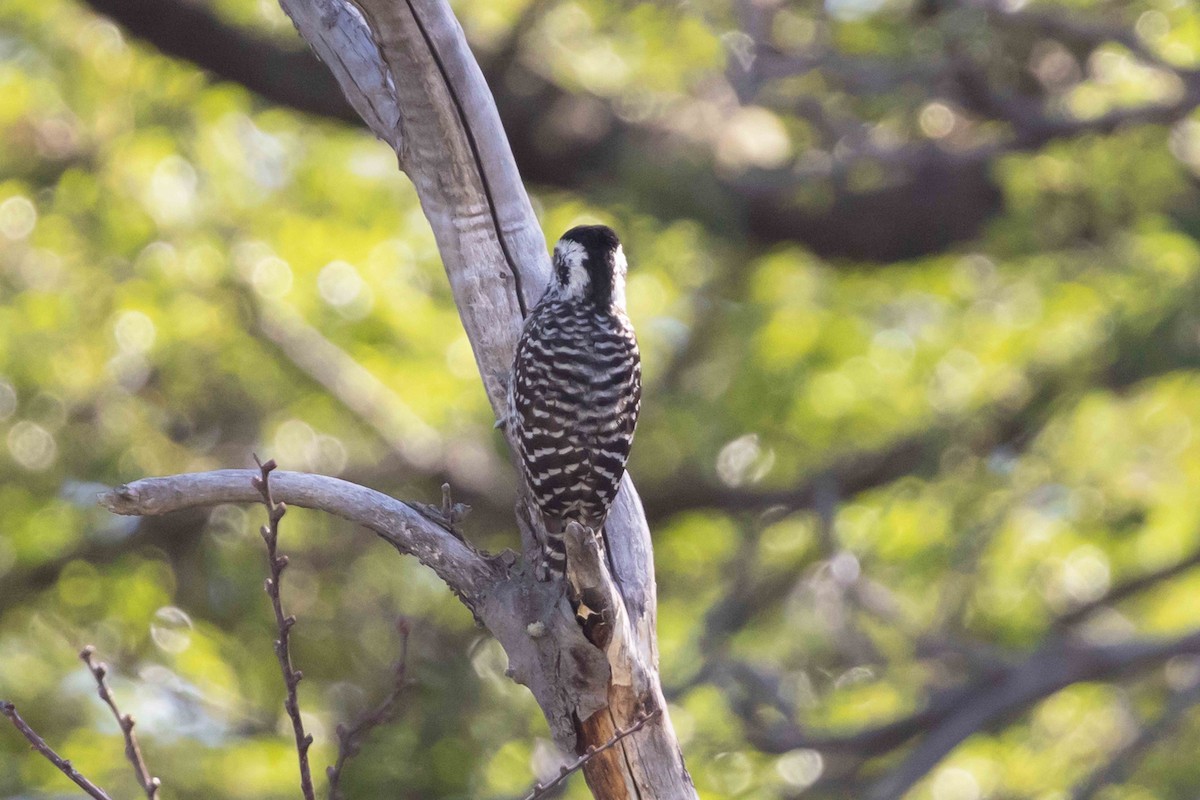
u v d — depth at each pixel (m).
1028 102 12.73
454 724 10.60
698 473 15.62
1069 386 14.12
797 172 13.66
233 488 5.93
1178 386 15.19
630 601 6.63
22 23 14.05
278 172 15.24
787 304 15.52
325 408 15.81
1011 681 11.74
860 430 15.66
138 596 14.52
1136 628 15.52
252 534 14.59
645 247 14.34
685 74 14.76
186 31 13.55
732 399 15.14
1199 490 14.95
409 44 6.34
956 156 13.27
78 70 14.20
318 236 15.04
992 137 14.04
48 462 14.41
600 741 6.09
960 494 14.46
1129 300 13.95
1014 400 14.58
